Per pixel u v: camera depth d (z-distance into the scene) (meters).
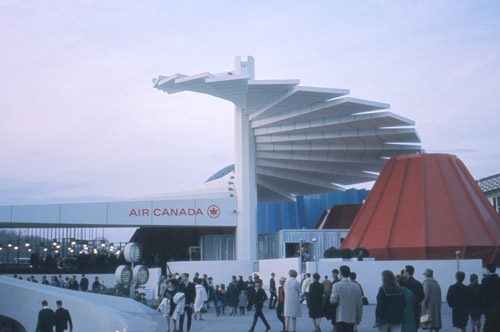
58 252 45.84
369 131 37.41
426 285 12.59
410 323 10.55
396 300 10.05
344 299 10.63
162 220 39.25
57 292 23.91
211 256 43.53
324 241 42.03
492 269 11.60
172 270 37.50
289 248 42.50
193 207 39.94
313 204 58.94
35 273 37.41
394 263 28.19
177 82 33.91
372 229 35.72
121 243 48.19
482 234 33.31
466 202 34.97
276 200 55.06
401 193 36.31
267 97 35.62
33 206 37.25
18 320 24.69
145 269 26.64
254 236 40.31
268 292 33.84
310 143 40.22
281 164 42.56
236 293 23.67
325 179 48.50
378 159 42.69
